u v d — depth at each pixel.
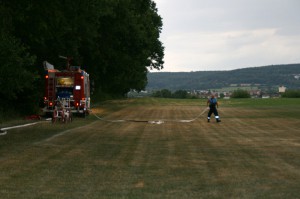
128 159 13.70
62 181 10.38
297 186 10.07
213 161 13.49
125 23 50.16
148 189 9.67
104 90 85.69
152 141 18.66
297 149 16.31
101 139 19.05
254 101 74.12
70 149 15.70
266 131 23.86
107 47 50.97
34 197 8.81
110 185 10.03
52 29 26.97
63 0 24.31
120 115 37.69
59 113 28.38
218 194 9.26
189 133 22.48
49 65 32.59
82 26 37.31
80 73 32.12
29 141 17.81
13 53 22.98
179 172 11.67
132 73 62.00
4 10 22.08
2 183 10.06
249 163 13.16
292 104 63.41
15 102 32.09
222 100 79.12
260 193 9.37
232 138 20.17
